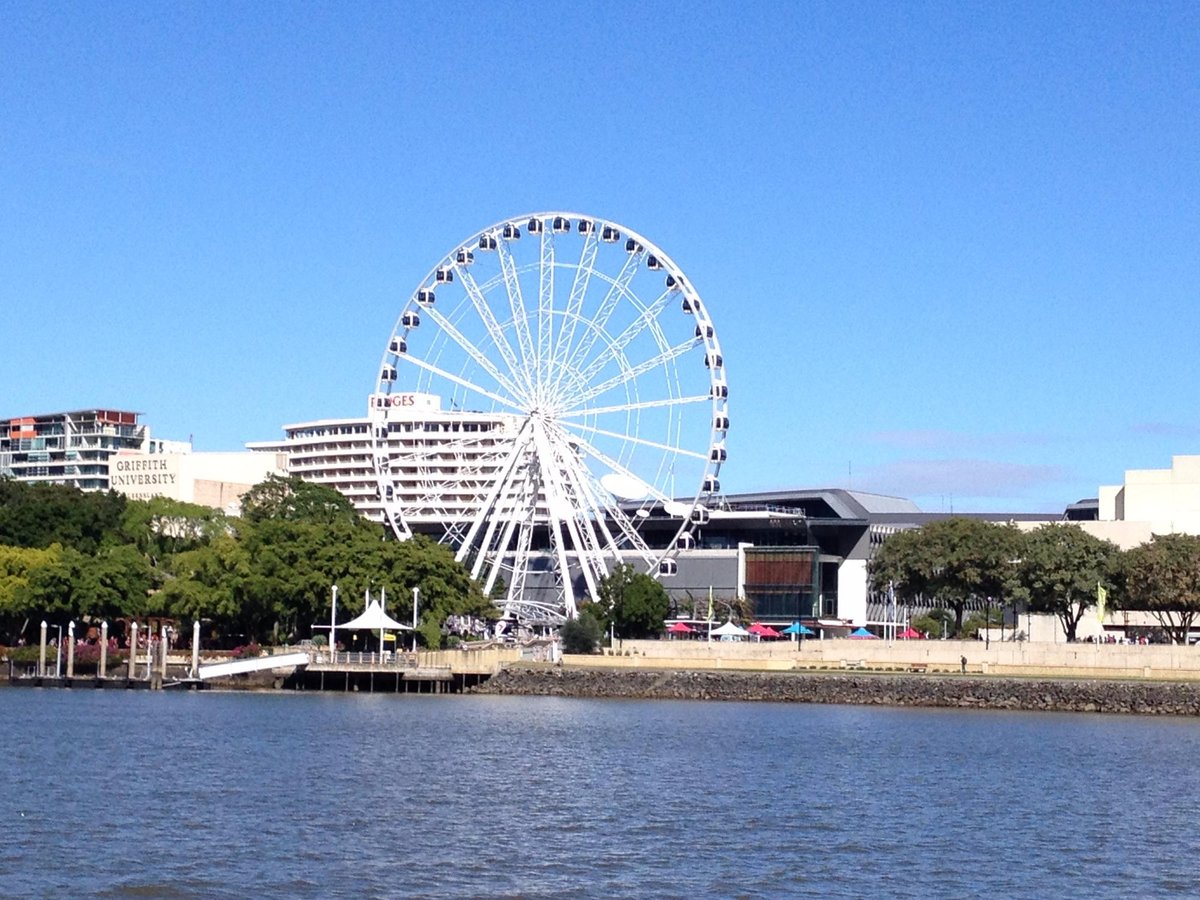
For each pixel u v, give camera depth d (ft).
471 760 485.56
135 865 315.99
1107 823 382.22
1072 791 435.12
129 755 486.79
